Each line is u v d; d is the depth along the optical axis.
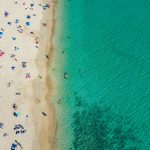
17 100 25.06
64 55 28.98
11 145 22.69
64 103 25.77
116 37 30.94
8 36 28.89
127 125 25.05
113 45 30.23
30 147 22.92
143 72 28.38
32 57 28.06
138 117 25.55
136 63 28.95
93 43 30.27
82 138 24.05
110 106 26.02
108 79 27.72
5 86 25.66
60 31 30.81
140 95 26.83
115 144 23.98
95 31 31.28
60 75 27.50
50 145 23.39
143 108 26.08
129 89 27.17
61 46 29.62
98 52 29.58
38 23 30.81
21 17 30.80
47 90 26.28
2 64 26.88
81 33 30.98
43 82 26.67
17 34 29.27
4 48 27.95
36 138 23.44
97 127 24.72
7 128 23.42
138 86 27.41
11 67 26.84
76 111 25.45
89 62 28.75
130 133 24.62
